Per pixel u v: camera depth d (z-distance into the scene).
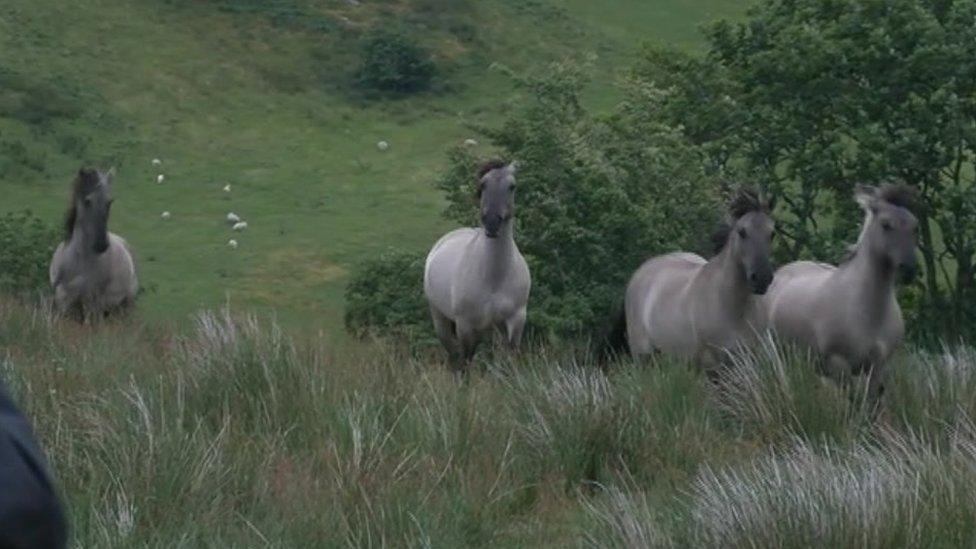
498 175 14.46
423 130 54.50
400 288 23.12
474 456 8.63
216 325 10.38
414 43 59.50
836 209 23.64
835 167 23.16
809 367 10.02
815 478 6.98
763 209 11.86
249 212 45.81
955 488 7.01
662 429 9.22
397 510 7.39
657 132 21.73
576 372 9.95
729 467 8.05
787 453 8.45
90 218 16.22
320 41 60.47
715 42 25.52
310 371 9.47
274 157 51.56
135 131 52.34
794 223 23.42
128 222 44.34
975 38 23.42
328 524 7.23
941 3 24.98
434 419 8.94
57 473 7.54
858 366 11.55
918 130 23.23
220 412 8.85
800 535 6.49
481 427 8.92
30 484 2.52
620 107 23.62
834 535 6.48
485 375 11.27
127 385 9.25
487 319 14.62
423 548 7.08
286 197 47.53
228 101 55.75
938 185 23.47
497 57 60.50
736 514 6.69
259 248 42.19
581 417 8.98
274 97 56.44
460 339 14.94
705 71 24.67
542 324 19.05
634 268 20.31
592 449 8.88
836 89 23.97
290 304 37.38
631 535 6.84
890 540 6.52
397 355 10.84
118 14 60.06
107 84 55.19
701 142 24.34
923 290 23.75
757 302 12.12
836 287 11.55
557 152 20.62
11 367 9.66
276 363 9.34
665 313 12.85
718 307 12.08
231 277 39.53
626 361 12.21
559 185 20.53
